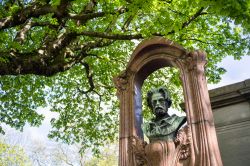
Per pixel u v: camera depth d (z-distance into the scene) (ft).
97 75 56.34
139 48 24.18
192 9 38.09
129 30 41.93
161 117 22.00
